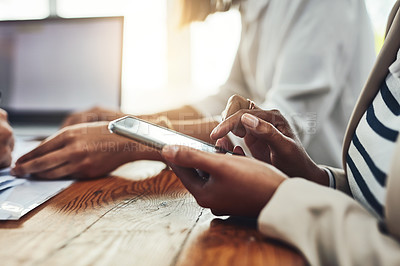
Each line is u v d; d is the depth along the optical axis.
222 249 0.27
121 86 1.10
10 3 1.93
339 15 0.86
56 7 1.93
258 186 0.31
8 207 0.40
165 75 1.82
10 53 1.12
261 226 0.28
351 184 0.43
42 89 1.12
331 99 0.81
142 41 1.80
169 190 0.50
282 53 0.90
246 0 1.10
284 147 0.42
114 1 1.86
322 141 0.84
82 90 1.11
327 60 0.83
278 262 0.25
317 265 0.24
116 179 0.59
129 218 0.36
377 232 0.24
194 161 0.31
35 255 0.27
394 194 0.23
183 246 0.28
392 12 0.44
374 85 0.42
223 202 0.33
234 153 0.42
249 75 1.09
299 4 0.89
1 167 0.64
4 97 1.12
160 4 1.79
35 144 0.91
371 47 0.90
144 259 0.26
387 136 0.35
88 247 0.28
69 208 0.41
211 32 1.69
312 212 0.27
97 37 1.10
